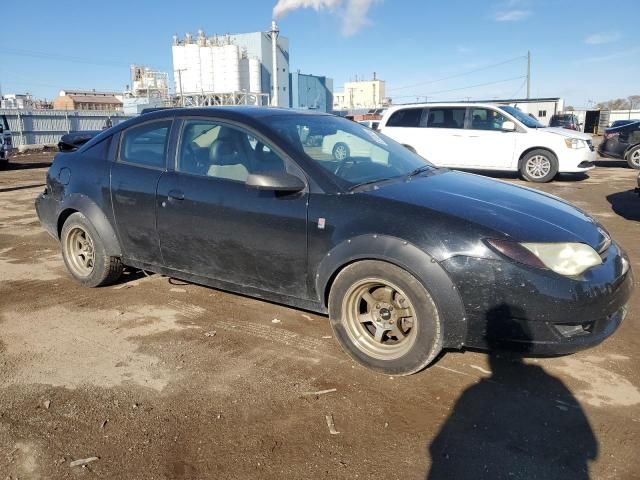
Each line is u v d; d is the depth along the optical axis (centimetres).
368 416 274
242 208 350
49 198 476
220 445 252
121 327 384
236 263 363
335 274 322
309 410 280
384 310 311
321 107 6225
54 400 289
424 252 285
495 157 1209
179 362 331
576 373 316
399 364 305
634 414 275
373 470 235
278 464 239
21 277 498
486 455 245
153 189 396
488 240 280
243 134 366
